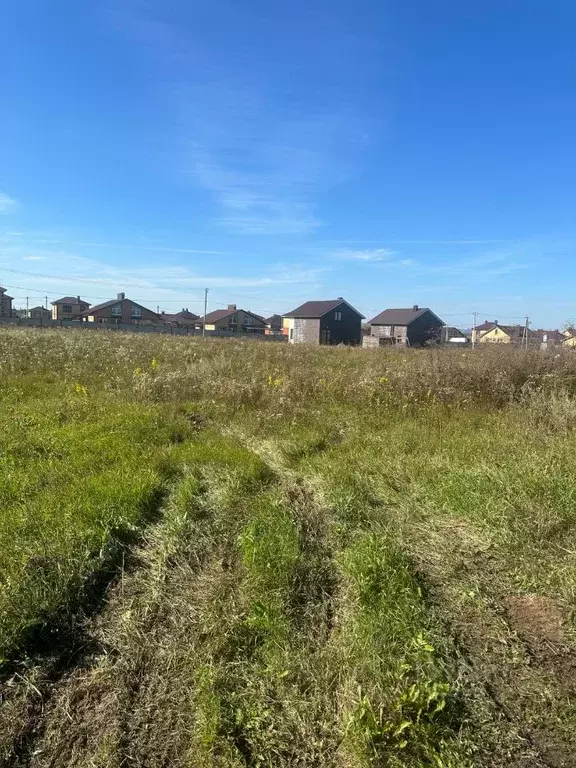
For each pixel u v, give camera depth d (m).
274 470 5.46
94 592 3.23
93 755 2.15
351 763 2.12
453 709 2.36
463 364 9.28
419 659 2.60
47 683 2.52
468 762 2.10
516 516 4.05
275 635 2.81
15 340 17.45
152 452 5.64
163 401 8.51
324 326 58.00
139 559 3.63
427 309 57.00
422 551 3.78
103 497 4.25
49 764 2.12
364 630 2.78
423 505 4.54
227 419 7.49
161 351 16.17
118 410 7.49
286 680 2.53
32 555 3.33
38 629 2.80
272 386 8.80
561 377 8.66
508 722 2.32
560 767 2.12
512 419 7.02
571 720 2.33
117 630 2.91
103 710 2.38
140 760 2.13
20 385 9.45
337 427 7.09
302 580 3.34
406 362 11.79
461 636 2.88
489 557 3.69
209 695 2.40
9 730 2.26
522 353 9.75
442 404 7.79
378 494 4.77
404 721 2.21
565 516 4.02
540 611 3.12
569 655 2.75
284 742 2.21
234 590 3.26
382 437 6.41
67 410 7.45
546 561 3.55
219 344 23.12
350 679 2.50
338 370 11.41
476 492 4.48
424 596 3.21
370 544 3.64
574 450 5.39
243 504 4.50
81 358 13.10
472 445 5.80
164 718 2.34
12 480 4.64
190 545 3.80
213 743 2.17
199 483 4.92
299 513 4.37
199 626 2.92
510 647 2.79
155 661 2.68
